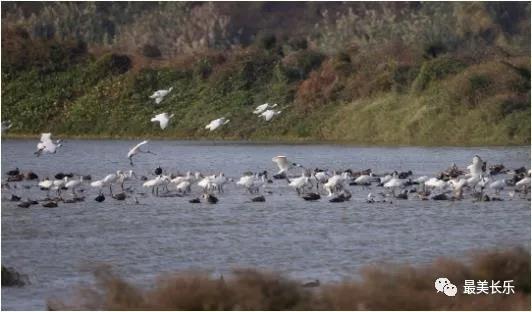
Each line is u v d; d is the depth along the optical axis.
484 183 47.91
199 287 22.97
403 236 36.41
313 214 42.56
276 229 38.41
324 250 33.47
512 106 79.19
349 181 53.12
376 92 88.25
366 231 37.72
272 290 22.88
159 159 76.50
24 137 100.19
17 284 28.09
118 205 46.00
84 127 99.75
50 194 51.03
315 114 90.25
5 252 33.66
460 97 81.31
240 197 49.00
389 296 22.94
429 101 82.94
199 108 96.94
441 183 48.16
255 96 95.94
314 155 76.50
